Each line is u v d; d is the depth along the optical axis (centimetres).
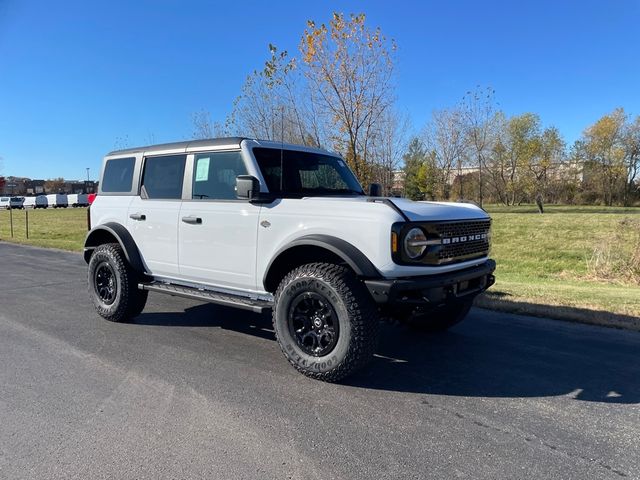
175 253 536
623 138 5978
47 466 287
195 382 413
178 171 543
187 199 528
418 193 3088
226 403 373
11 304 707
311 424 340
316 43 1302
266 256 456
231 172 493
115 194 614
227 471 283
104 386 404
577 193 6150
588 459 297
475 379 427
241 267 478
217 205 494
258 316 636
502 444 314
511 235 2108
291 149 523
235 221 478
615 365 462
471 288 459
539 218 2784
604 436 326
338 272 404
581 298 750
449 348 512
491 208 4803
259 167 478
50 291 808
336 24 1293
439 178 3053
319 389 401
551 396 391
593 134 6025
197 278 522
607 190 5981
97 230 613
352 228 402
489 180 5056
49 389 397
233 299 484
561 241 1884
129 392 392
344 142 1346
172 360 467
